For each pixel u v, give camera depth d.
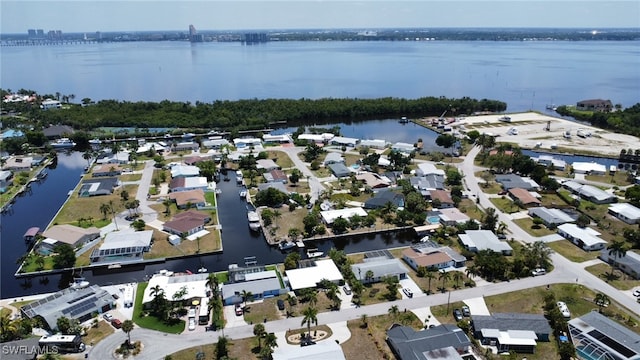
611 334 93.75
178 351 93.25
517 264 120.75
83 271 127.12
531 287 116.38
